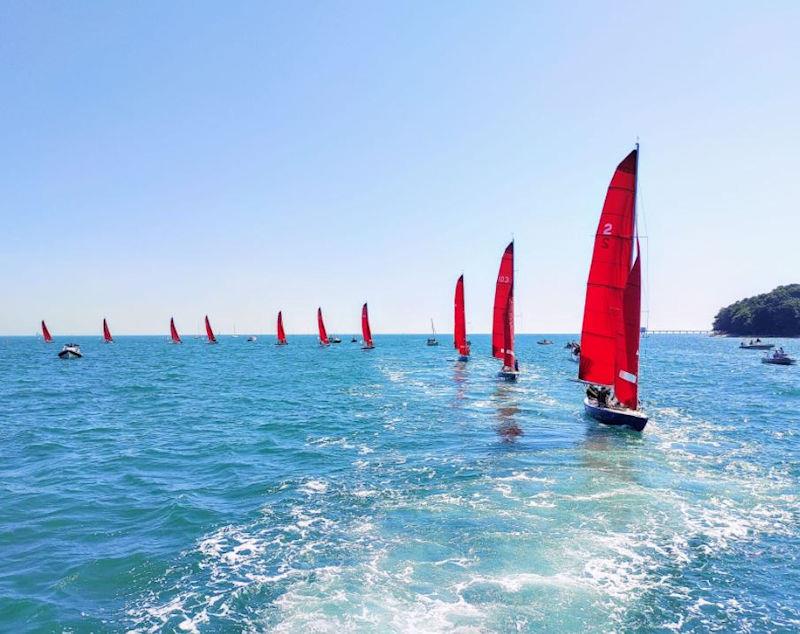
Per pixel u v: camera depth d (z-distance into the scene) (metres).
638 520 14.61
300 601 10.30
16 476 20.00
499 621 9.50
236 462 21.83
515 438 25.59
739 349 147.75
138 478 19.61
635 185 26.52
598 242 28.33
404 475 19.30
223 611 10.01
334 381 56.53
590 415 30.08
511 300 51.44
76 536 13.91
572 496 16.59
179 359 104.31
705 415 33.09
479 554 12.37
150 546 13.20
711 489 17.42
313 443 25.17
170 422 31.89
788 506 15.85
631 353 27.05
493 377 58.81
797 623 9.59
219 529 14.29
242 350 147.75
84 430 29.50
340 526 14.31
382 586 10.86
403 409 35.59
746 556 12.40
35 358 107.88
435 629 9.24
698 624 9.52
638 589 10.75
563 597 10.39
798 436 26.39
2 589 11.00
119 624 9.64
